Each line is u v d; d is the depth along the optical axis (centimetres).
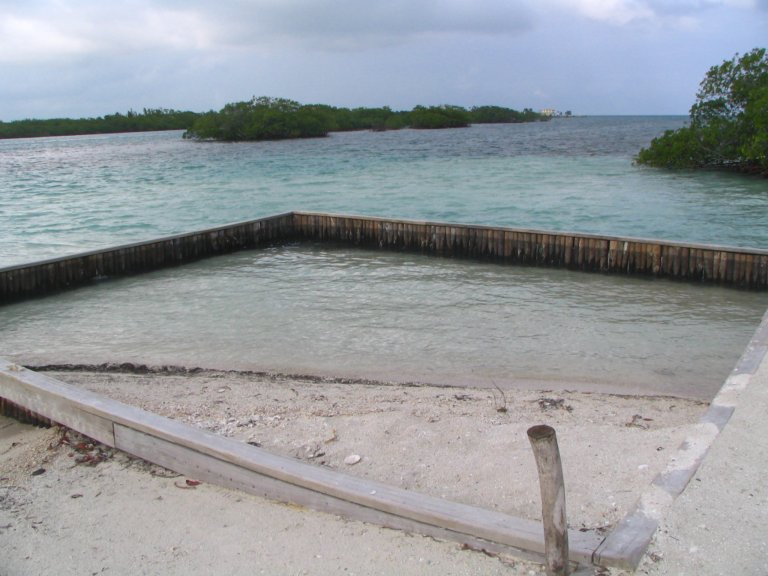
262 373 906
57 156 6794
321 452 525
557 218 2312
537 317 1172
